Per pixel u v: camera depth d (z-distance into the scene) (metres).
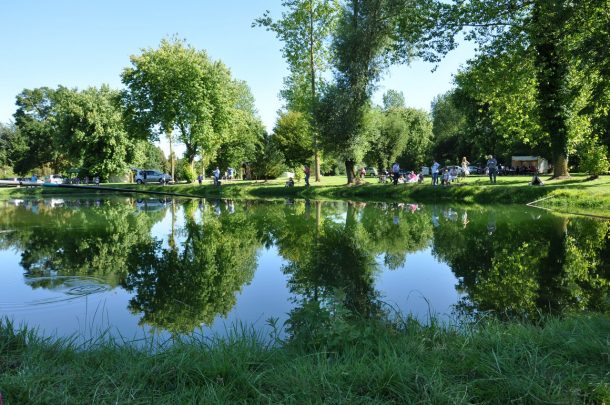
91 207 28.62
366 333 4.62
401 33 21.14
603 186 23.58
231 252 12.30
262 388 3.67
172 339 5.16
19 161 83.38
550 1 17.19
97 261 11.23
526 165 60.22
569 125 27.33
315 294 8.09
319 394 3.48
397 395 3.50
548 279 8.67
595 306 6.93
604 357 4.09
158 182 57.00
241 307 7.39
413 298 7.69
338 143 34.50
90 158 55.22
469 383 3.61
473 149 69.06
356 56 32.16
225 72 48.28
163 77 43.94
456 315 6.63
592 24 18.39
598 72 18.27
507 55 19.78
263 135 60.47
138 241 14.38
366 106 33.59
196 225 18.33
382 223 17.56
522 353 4.17
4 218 22.03
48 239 14.95
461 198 28.12
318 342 4.56
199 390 3.60
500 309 6.92
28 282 9.05
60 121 54.81
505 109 29.03
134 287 8.69
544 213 19.55
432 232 15.00
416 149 78.44
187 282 9.07
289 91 42.38
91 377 3.80
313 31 38.03
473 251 11.61
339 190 34.97
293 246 13.03
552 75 25.08
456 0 19.56
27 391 3.47
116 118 54.91
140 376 3.84
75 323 6.61
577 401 3.35
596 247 11.62
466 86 23.69
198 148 49.88
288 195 37.09
